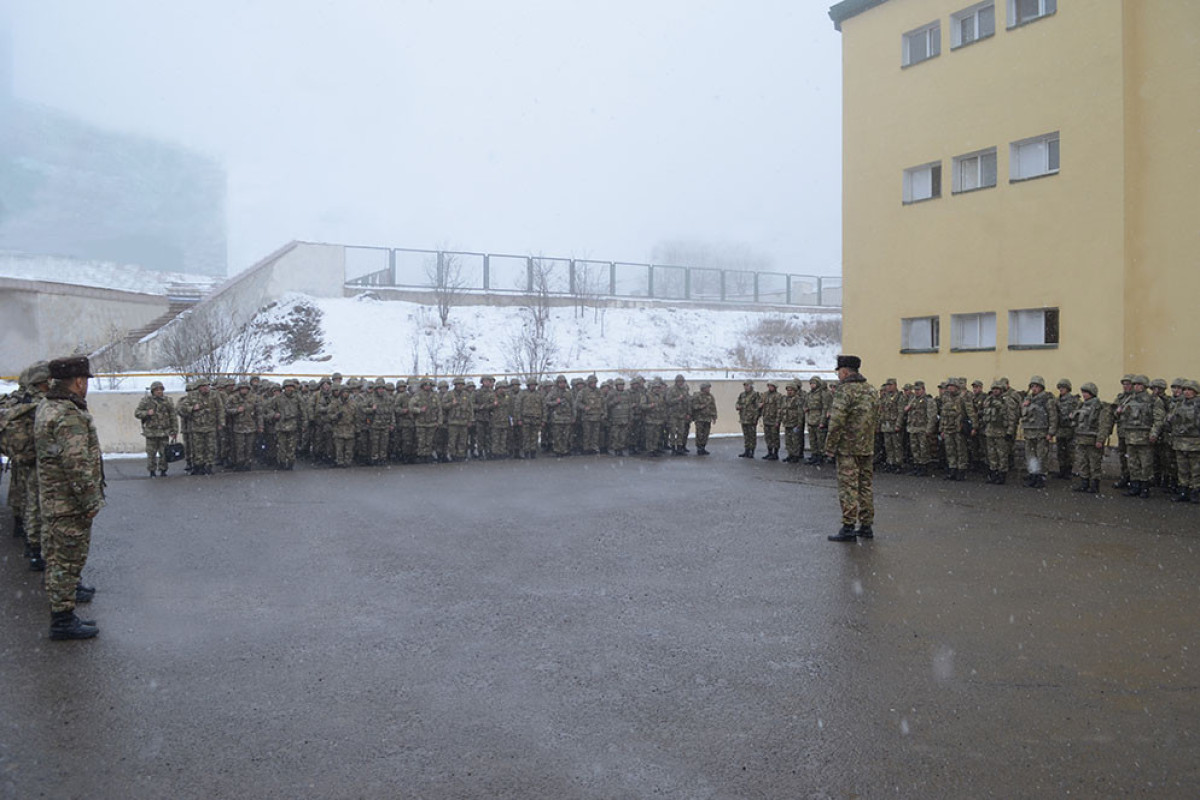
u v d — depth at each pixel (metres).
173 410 15.52
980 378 18.34
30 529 8.07
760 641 5.71
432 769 3.86
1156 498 12.27
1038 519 10.50
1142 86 15.65
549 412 19.39
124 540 9.16
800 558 8.28
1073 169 16.48
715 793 3.63
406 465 17.27
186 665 5.28
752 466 16.97
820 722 4.37
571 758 3.97
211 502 11.91
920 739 4.15
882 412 16.11
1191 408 11.79
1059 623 6.07
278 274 29.55
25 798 3.60
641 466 16.98
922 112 19.47
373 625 6.09
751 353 33.50
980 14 18.45
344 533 9.55
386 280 33.00
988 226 18.11
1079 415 13.09
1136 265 15.77
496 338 30.20
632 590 7.07
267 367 25.12
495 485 13.84
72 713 4.53
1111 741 4.12
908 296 19.91
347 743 4.14
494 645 5.64
